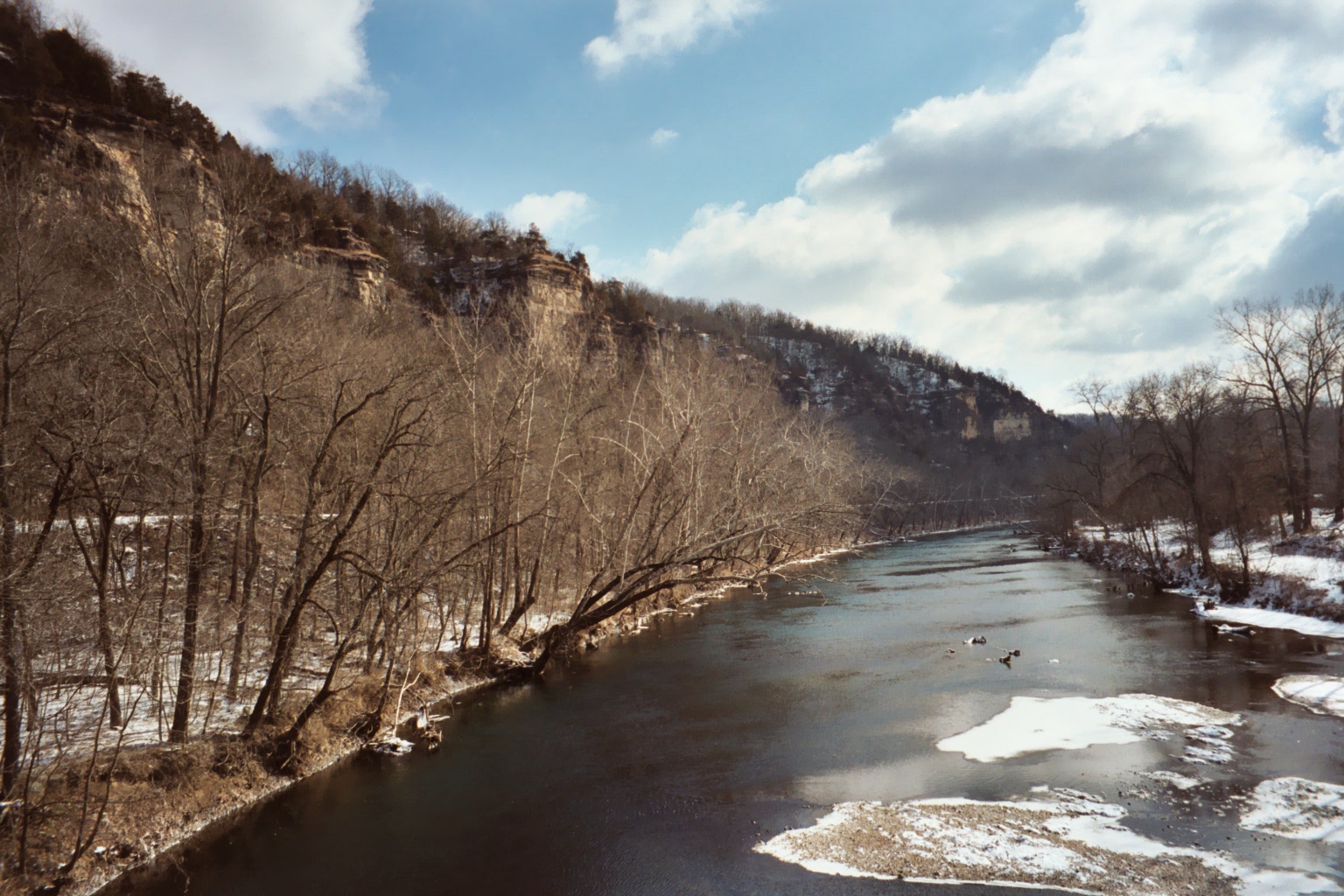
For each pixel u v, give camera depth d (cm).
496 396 2927
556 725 2367
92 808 1504
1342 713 2144
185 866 1521
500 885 1442
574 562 4062
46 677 1528
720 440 4003
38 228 1634
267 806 1797
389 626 2255
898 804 1698
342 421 1939
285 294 1989
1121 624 3609
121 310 1712
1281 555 4381
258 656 2475
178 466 1755
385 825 1702
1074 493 7525
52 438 1528
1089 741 2022
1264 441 6038
